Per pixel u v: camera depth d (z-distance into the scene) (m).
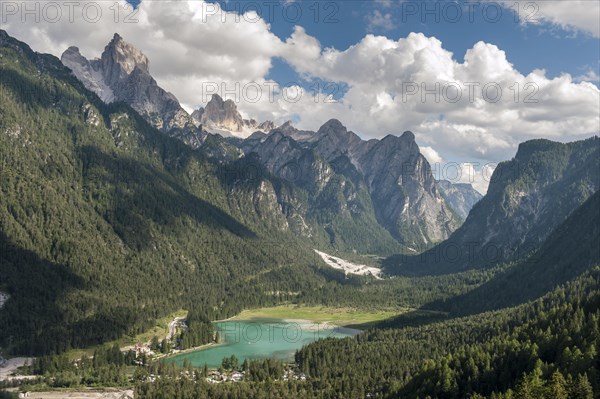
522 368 194.00
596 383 164.75
